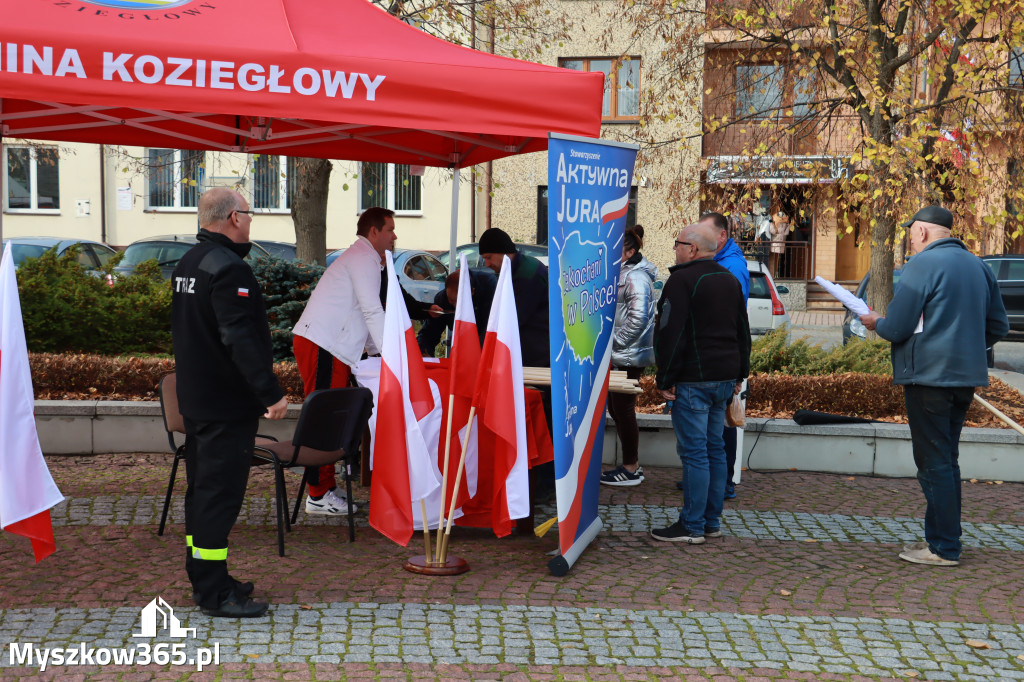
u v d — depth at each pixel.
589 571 5.16
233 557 5.18
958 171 10.79
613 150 5.27
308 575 4.94
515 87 4.89
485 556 5.38
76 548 5.22
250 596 4.53
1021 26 10.67
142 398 7.82
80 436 7.36
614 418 6.93
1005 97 11.76
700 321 5.51
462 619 4.43
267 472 7.08
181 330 4.25
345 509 6.09
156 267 10.89
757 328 16.16
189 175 13.88
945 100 11.30
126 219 24.64
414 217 23.89
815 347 9.59
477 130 4.85
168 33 4.47
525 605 4.64
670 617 4.55
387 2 11.77
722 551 5.59
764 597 4.86
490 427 4.93
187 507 4.40
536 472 6.41
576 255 4.97
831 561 5.46
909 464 7.52
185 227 24.58
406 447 4.88
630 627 4.41
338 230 23.97
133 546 5.28
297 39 4.73
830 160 11.80
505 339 4.93
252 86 4.49
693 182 13.02
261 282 9.41
